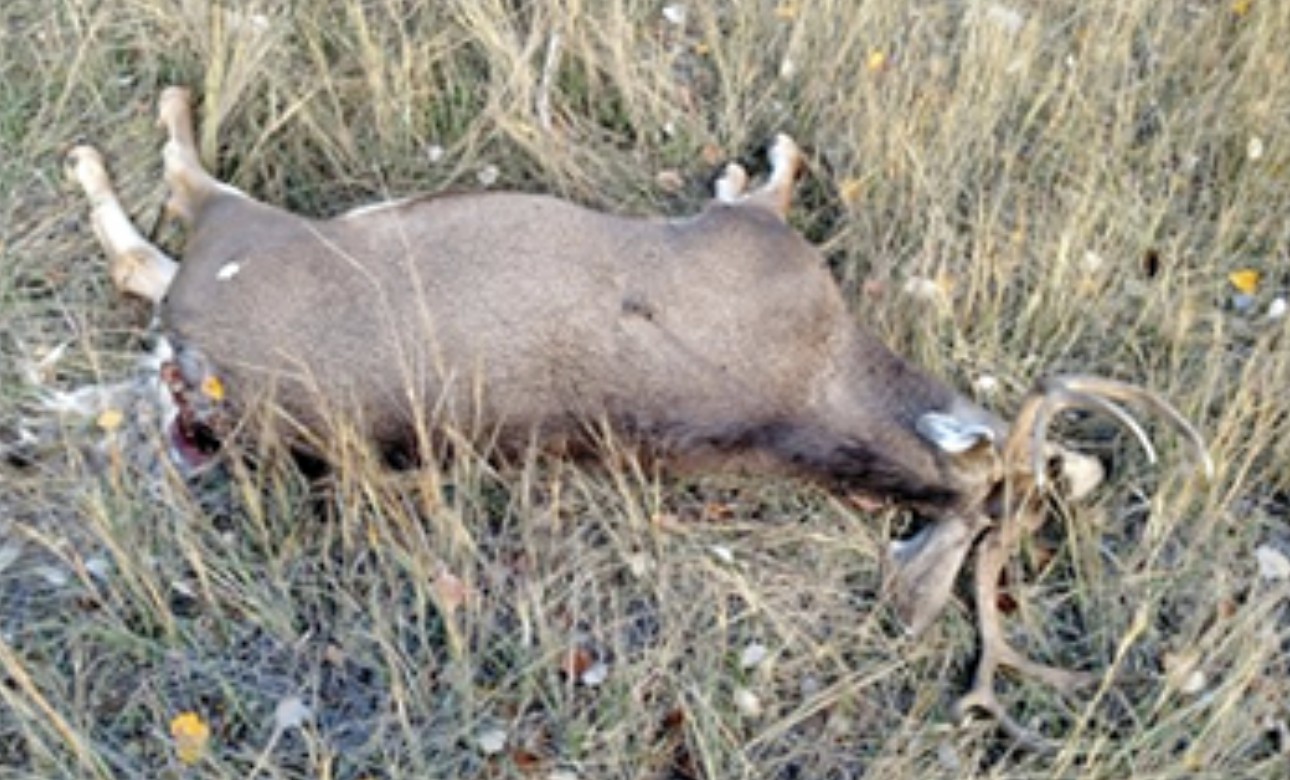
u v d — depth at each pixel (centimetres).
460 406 303
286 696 293
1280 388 332
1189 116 388
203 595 300
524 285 306
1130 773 286
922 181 361
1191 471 318
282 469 309
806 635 304
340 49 384
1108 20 399
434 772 284
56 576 300
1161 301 352
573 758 287
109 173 357
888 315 346
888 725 295
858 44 390
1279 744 292
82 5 378
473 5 381
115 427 317
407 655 296
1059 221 363
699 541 314
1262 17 390
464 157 371
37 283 341
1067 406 305
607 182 371
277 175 365
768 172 377
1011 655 299
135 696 289
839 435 310
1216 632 299
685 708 291
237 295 307
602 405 307
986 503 303
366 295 304
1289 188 374
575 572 308
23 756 279
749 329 312
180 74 376
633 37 389
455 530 302
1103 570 313
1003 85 383
